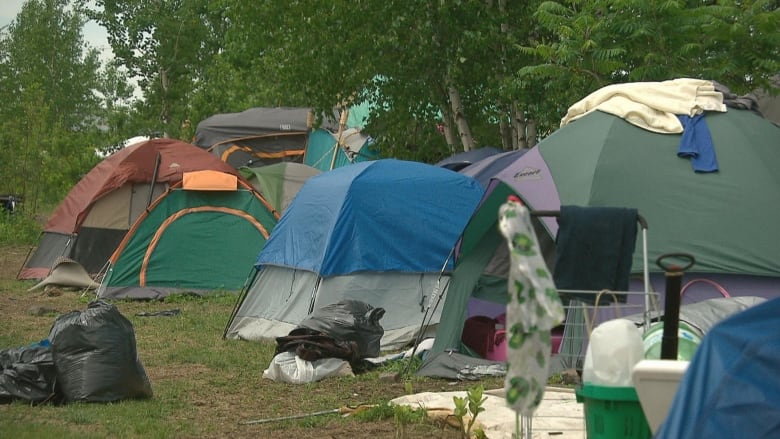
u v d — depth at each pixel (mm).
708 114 23031
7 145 83000
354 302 24328
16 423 16578
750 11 32844
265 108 60906
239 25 47500
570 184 21953
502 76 40031
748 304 18000
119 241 42656
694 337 11227
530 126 42500
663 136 22578
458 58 39531
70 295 39844
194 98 84688
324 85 43656
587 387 10609
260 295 29766
